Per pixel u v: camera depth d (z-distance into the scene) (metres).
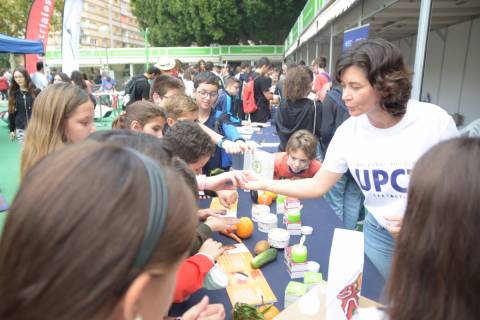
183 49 24.97
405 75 1.25
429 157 0.54
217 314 0.91
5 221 0.38
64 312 0.34
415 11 5.20
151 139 0.90
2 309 0.36
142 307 0.41
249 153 1.89
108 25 61.53
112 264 0.34
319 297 1.04
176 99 2.30
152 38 28.50
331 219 1.84
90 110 1.59
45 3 10.55
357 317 0.86
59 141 1.51
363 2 4.79
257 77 5.76
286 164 2.52
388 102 1.28
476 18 6.20
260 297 1.18
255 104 5.72
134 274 0.36
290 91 3.57
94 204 0.35
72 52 8.51
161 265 0.40
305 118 3.59
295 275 1.30
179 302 1.12
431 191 0.51
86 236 0.34
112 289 0.35
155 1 27.00
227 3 22.84
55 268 0.34
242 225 1.60
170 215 0.40
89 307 0.34
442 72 7.78
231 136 2.66
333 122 3.45
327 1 6.11
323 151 3.70
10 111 5.61
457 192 0.49
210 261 1.18
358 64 1.24
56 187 0.36
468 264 0.48
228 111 4.94
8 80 16.48
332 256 0.94
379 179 1.46
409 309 0.54
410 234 0.54
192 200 0.45
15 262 0.36
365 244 1.70
